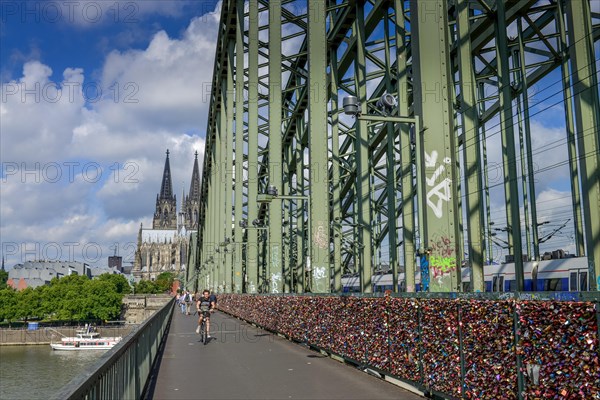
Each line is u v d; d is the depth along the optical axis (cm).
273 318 2592
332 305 1620
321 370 1425
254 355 1792
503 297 768
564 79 2356
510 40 2902
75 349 10975
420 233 1507
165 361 1695
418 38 1426
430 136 1382
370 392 1111
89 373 528
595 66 1284
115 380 722
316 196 2691
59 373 7906
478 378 827
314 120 2750
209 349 2014
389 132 2762
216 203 7031
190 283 16112
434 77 1406
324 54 2806
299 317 2048
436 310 973
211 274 7894
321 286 2614
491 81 3219
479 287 1770
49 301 15562
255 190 4297
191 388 1215
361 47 3005
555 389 653
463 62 1891
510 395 744
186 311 5362
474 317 841
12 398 6094
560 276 2269
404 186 2370
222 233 6134
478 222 1839
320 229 2662
